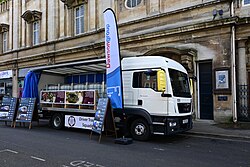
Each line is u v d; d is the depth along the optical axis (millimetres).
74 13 21859
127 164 6293
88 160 6617
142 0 17125
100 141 9289
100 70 12969
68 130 12062
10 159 6668
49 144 8633
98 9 19703
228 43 13305
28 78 13633
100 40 19375
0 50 29266
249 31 12961
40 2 24578
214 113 13578
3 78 28422
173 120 9109
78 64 11789
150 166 6141
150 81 9414
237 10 13555
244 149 8117
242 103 13227
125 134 9797
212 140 9648
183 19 14984
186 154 7430
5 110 13742
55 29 22891
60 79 14789
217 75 13555
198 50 14227
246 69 13336
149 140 9594
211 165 6305
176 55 15109
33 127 13148
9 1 28438
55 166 6078
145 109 9391
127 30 17516
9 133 11000
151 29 16312
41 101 13055
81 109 11062
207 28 13859
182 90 9828
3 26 28484
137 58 9906
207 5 14047
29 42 25609
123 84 10047
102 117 9344
